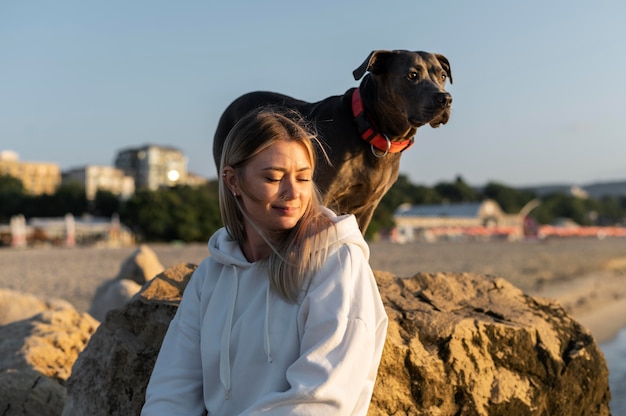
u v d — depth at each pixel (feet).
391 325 10.75
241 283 7.09
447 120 12.32
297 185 6.91
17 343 17.16
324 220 6.96
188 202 185.57
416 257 122.93
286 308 6.74
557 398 11.69
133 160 428.15
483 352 11.07
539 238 309.01
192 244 177.78
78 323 19.57
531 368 11.43
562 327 12.28
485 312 12.01
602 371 12.20
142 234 183.52
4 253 121.70
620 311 57.06
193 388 7.25
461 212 335.06
